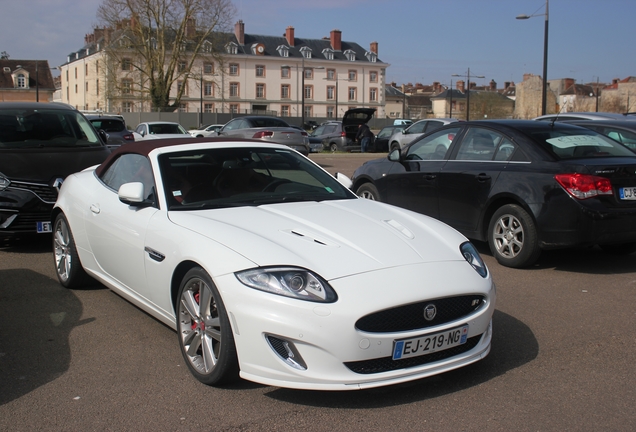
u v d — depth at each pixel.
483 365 3.89
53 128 8.20
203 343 3.58
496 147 6.71
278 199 4.45
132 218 4.38
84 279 5.55
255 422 3.14
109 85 47.84
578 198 5.78
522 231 6.20
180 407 3.30
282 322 3.15
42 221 6.93
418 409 3.28
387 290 3.26
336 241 3.63
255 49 83.31
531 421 3.16
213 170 4.60
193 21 47.97
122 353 4.08
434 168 7.26
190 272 3.65
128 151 5.07
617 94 86.06
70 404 3.35
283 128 20.09
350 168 18.19
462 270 3.59
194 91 80.56
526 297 5.40
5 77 78.88
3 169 6.95
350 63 88.56
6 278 6.00
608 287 5.73
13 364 3.91
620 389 3.55
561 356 4.05
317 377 3.15
